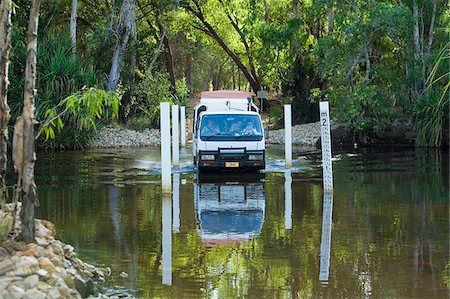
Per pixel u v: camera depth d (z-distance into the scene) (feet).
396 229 44.73
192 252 39.01
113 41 135.13
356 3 112.37
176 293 31.37
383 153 100.12
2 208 35.24
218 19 180.86
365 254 38.22
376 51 118.42
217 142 74.54
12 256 31.12
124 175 74.02
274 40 146.41
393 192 60.29
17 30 105.60
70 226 46.29
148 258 37.68
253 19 166.91
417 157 93.04
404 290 31.60
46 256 31.99
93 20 153.99
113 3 138.00
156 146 114.32
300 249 39.50
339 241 41.45
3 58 33.96
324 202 55.47
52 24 138.92
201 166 74.33
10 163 81.10
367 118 112.16
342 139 115.96
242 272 34.76
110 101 36.06
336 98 112.47
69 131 107.45
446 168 78.59
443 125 108.68
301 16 156.66
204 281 33.24
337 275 34.12
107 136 118.32
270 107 169.07
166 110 59.82
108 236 43.21
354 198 57.26
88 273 33.63
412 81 110.42
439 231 43.96
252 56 170.60
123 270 35.29
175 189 63.98
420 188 62.39
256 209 52.80
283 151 102.06
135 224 47.03
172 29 171.73
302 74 152.56
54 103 104.58
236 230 45.03
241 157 74.64
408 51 111.86
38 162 88.07
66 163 86.94
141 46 156.04
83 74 109.50
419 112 109.09
